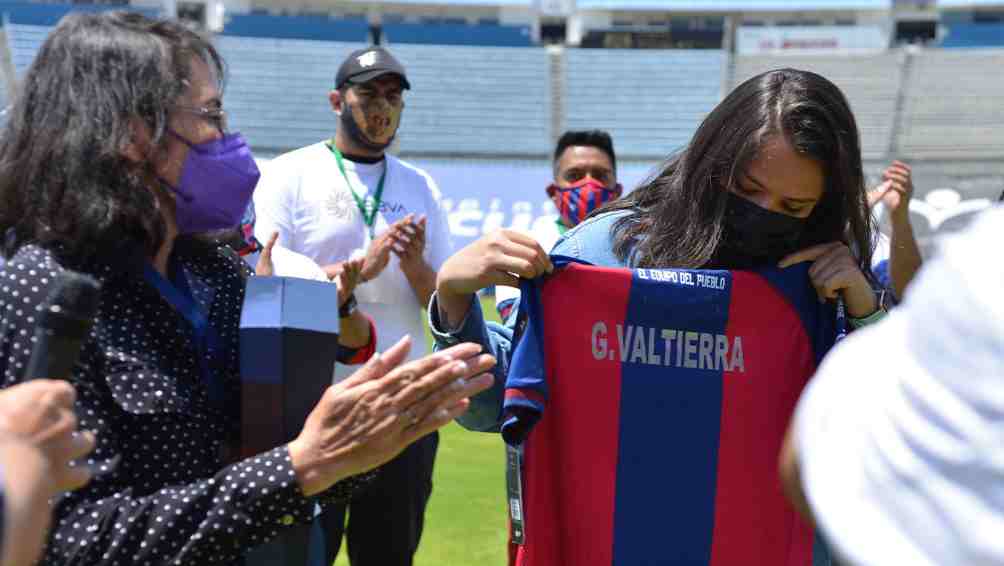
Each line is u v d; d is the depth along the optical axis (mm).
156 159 1901
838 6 32281
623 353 2389
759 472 2404
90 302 1511
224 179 1945
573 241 2555
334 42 29406
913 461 985
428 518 5738
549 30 34531
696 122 29266
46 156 1801
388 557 3889
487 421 2551
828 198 2383
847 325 2436
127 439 1811
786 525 2404
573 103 29438
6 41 25375
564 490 2406
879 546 1001
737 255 2482
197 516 1744
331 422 1791
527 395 2311
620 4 32469
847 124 2275
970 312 946
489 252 2330
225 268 2137
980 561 943
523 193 23000
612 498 2393
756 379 2398
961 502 954
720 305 2387
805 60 29875
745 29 31234
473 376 1934
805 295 2422
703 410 2398
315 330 1925
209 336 1971
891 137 27469
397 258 4328
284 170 4426
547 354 2389
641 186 2594
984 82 28500
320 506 2258
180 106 1896
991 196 24234
